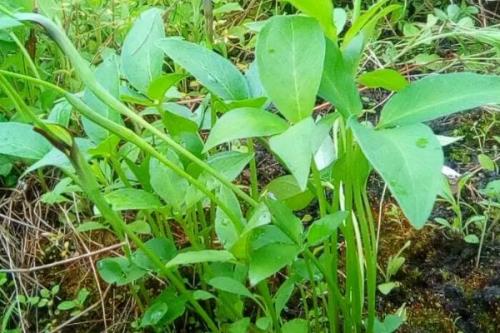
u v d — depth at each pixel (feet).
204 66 1.87
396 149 1.42
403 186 1.35
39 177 2.85
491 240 2.57
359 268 2.15
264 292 1.97
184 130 2.02
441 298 2.41
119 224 1.89
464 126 3.13
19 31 2.92
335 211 1.96
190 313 2.44
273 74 1.63
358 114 1.66
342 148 1.97
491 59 3.30
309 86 1.62
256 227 1.78
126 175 2.39
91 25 3.50
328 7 1.76
